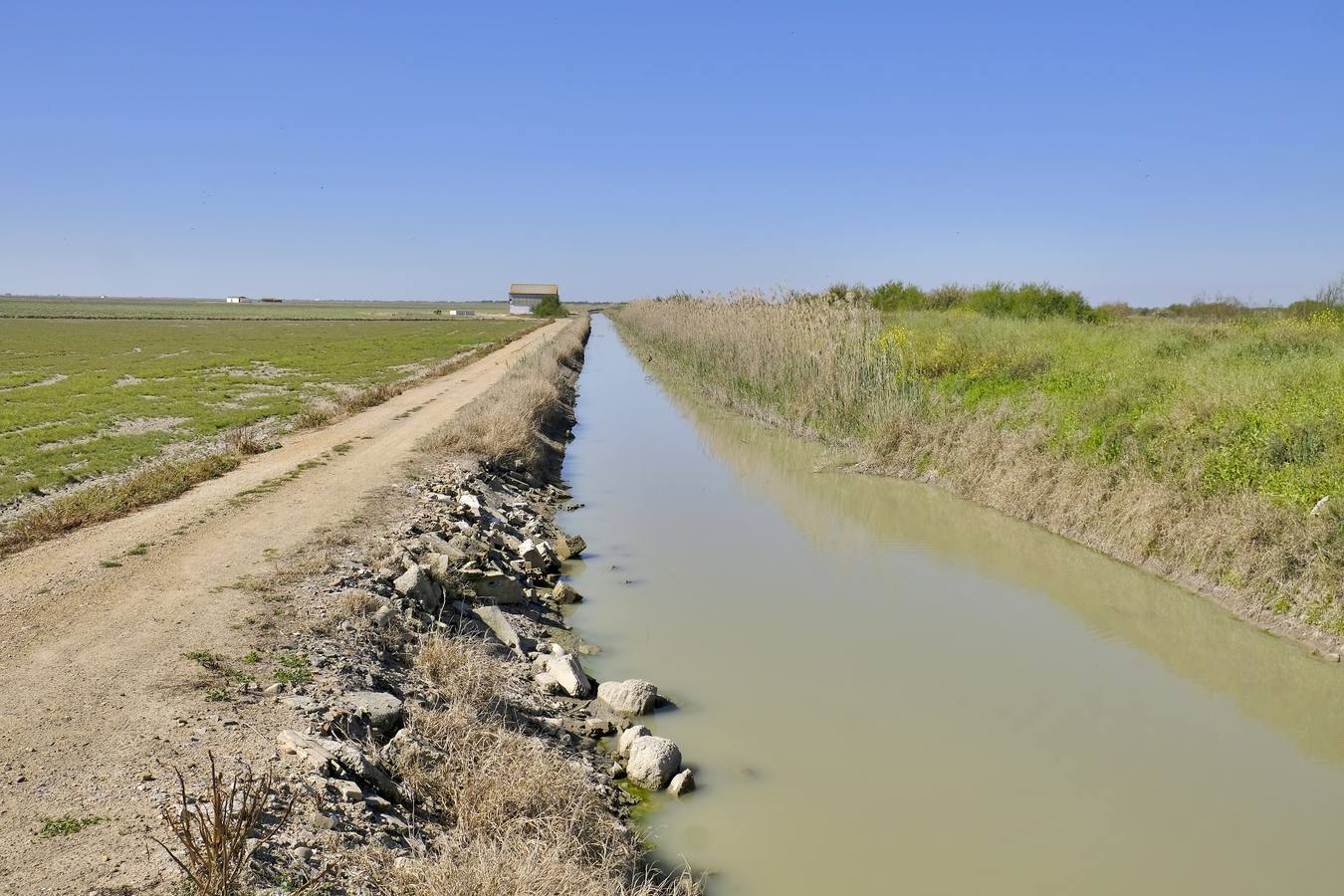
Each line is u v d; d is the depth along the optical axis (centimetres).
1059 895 570
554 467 1978
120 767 529
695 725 788
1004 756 743
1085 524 1330
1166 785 704
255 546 1039
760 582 1182
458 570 1032
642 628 1020
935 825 643
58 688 639
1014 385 1925
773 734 774
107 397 2738
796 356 2378
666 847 606
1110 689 873
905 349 2228
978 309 3797
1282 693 873
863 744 759
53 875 420
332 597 859
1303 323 2233
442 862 457
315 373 3681
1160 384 1584
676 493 1742
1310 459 1161
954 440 1742
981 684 878
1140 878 589
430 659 773
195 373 3631
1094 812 664
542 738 713
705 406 2956
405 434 1959
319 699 643
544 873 458
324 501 1293
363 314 13238
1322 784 709
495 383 2984
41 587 874
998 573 1223
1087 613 1076
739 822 640
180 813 474
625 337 7350
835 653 950
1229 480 1185
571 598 1102
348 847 475
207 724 588
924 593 1141
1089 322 3300
